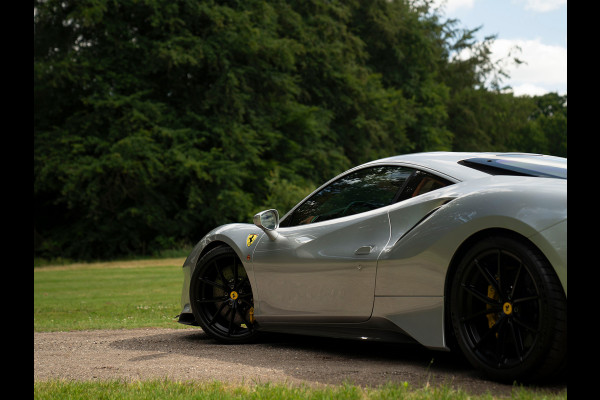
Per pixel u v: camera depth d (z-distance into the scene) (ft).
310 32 131.75
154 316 26.32
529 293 9.43
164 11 107.14
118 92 106.83
